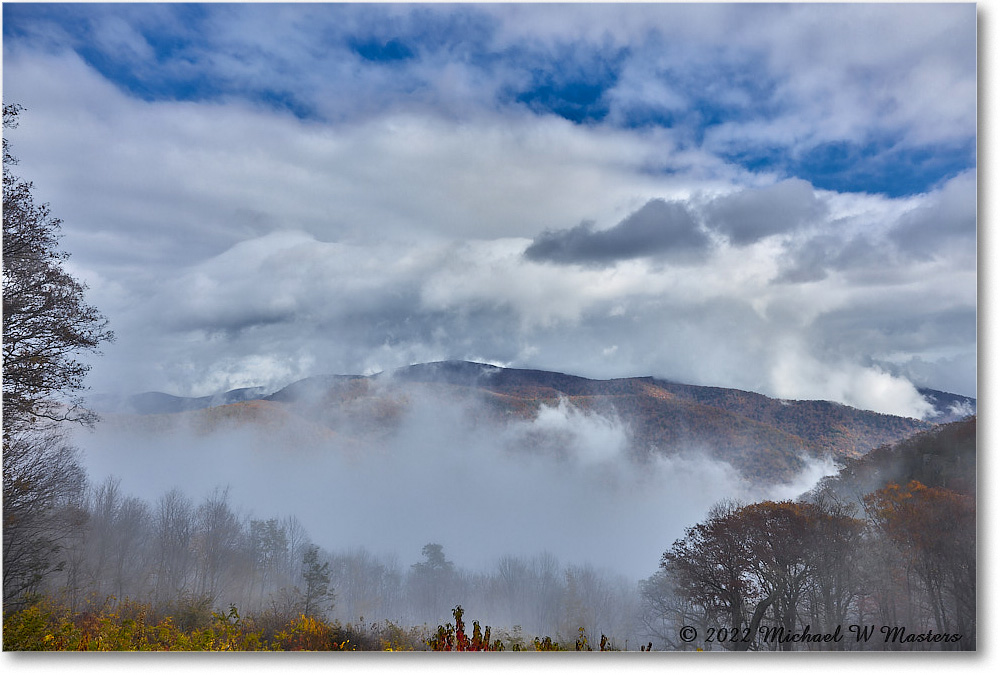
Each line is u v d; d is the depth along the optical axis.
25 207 11.39
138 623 8.74
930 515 13.03
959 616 11.61
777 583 14.95
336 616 31.61
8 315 10.83
